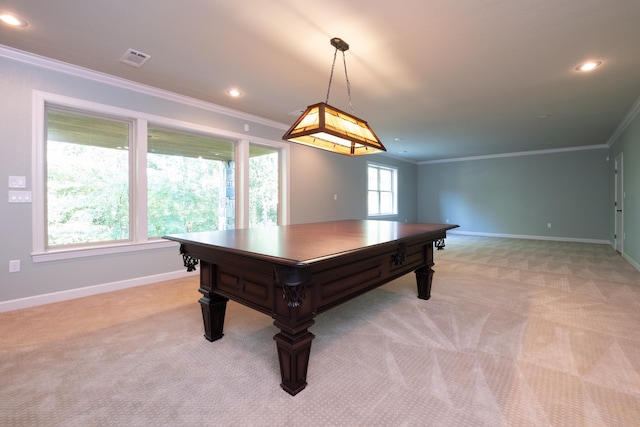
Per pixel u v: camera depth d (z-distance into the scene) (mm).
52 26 2279
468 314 2658
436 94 3623
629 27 2254
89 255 3143
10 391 1586
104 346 2082
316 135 2518
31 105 2773
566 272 4137
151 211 3695
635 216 4402
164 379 1705
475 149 7375
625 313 2643
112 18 2180
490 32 2324
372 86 3396
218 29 2311
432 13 2094
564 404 1476
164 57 2754
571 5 2008
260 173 4941
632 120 4465
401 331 2332
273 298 1653
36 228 2824
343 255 1593
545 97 3719
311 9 2061
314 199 5758
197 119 3951
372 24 2227
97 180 3281
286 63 2857
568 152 7191
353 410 1450
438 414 1416
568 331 2289
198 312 2711
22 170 2750
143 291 3291
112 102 3234
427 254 3029
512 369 1788
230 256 1867
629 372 1744
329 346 2100
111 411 1442
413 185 9430
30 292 2807
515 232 7938
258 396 1560
